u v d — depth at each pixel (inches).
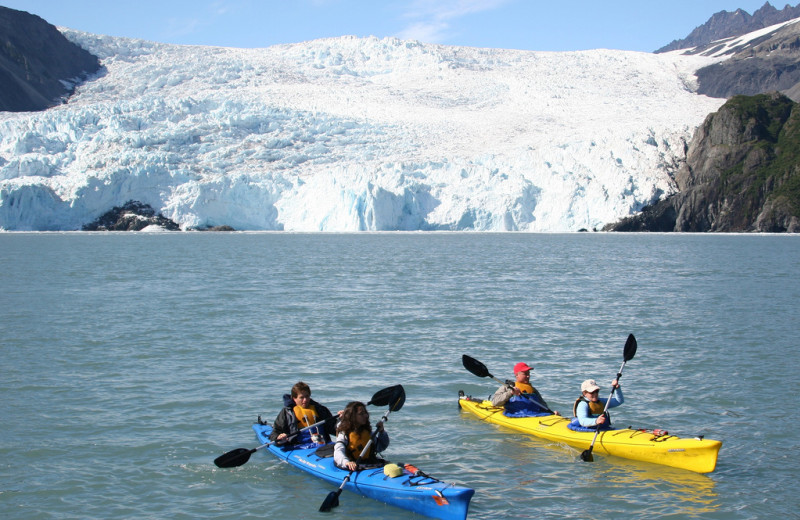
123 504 374.3
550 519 359.3
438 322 873.5
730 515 364.2
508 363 661.3
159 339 764.6
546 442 462.6
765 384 588.4
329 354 692.7
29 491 386.3
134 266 1664.6
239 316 915.4
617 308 999.0
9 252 2117.4
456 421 500.4
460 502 352.5
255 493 390.9
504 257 1982.0
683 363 663.8
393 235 3331.7
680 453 416.5
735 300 1092.5
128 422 490.3
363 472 392.2
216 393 556.7
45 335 786.2
